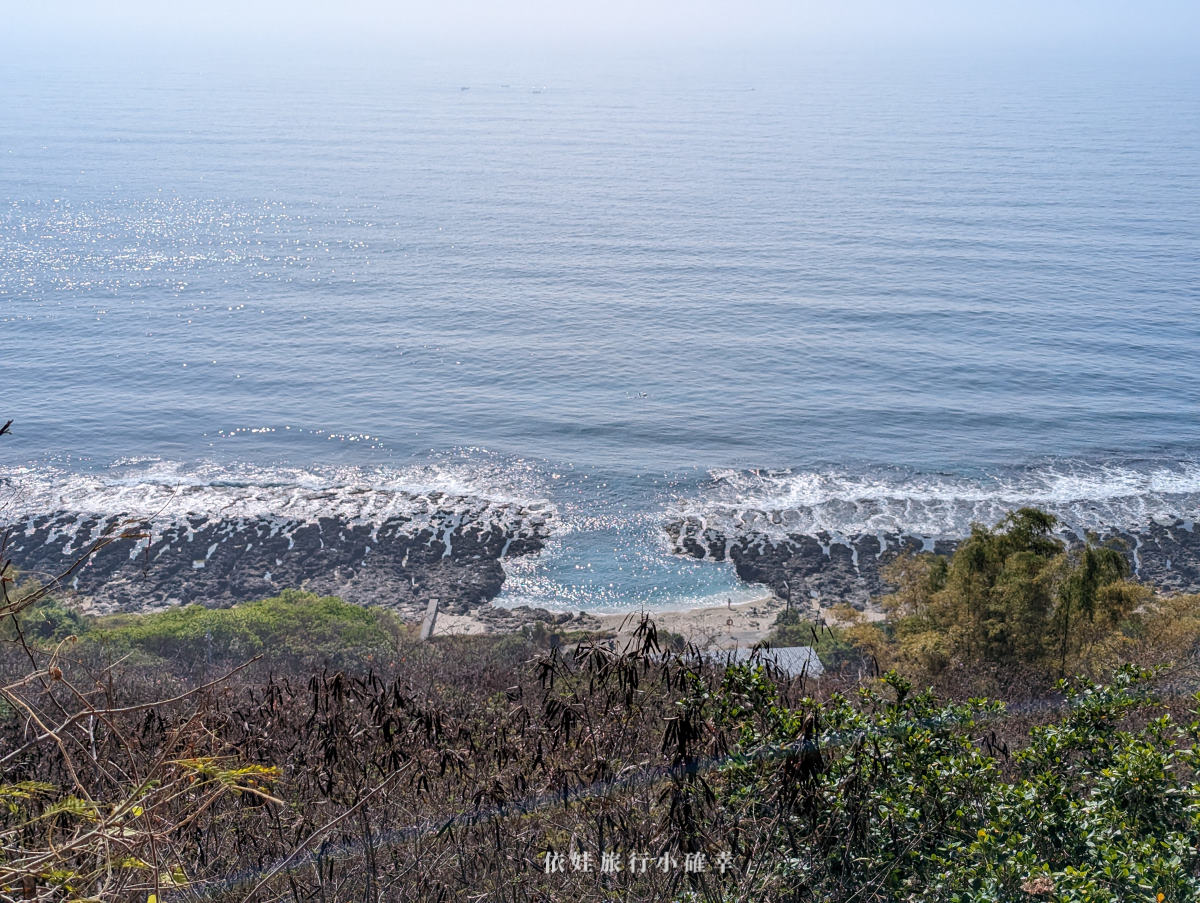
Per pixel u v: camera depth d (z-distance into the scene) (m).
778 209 183.25
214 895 6.11
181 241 153.75
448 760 7.79
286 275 130.12
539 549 54.53
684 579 51.22
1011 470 66.56
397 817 7.24
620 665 8.11
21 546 52.50
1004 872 6.09
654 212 181.38
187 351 94.31
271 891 6.23
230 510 58.69
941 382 86.31
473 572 51.47
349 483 63.72
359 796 7.17
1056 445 71.38
